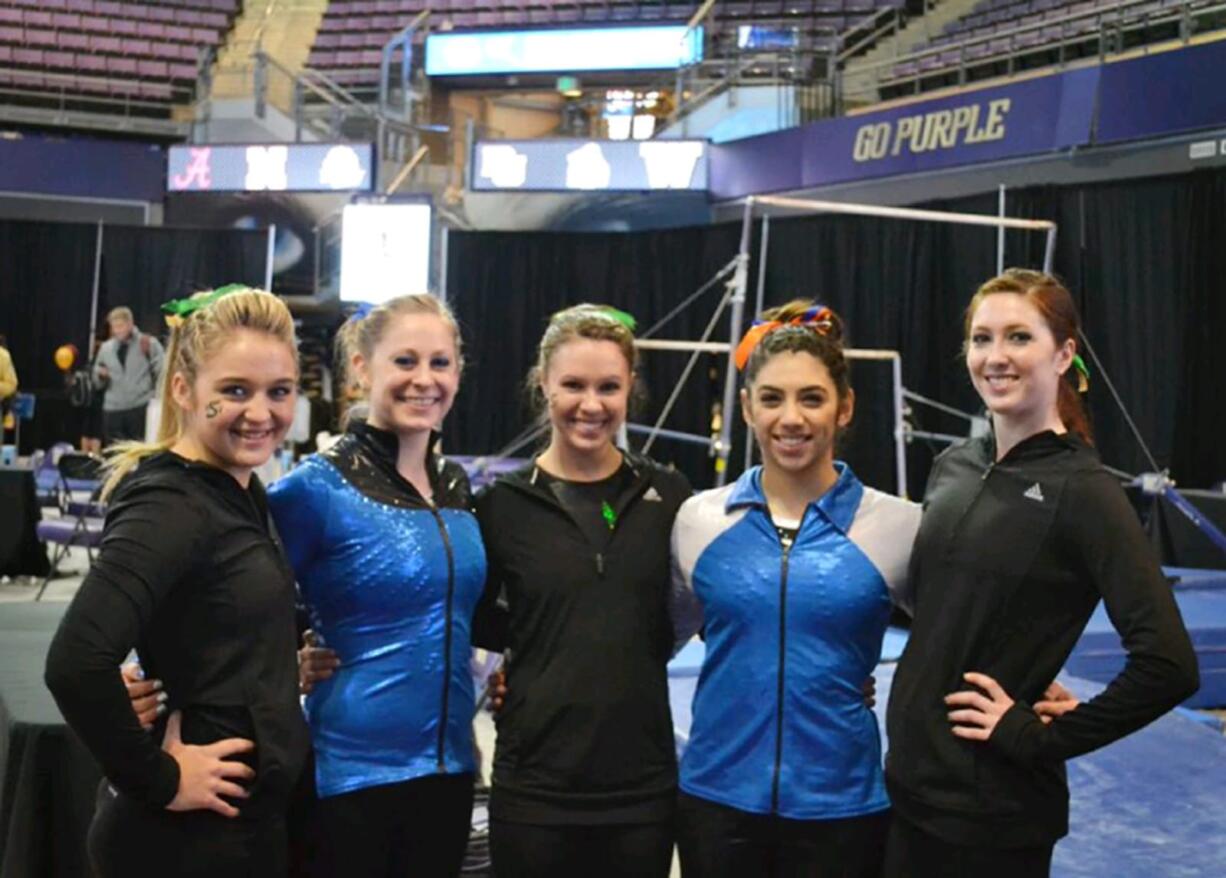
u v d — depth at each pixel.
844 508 2.22
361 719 2.17
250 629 1.92
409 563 2.19
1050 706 1.96
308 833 2.17
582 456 2.34
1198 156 7.30
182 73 13.25
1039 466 2.01
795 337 2.25
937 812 1.99
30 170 11.78
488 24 13.23
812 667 2.16
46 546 7.08
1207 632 4.91
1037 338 2.02
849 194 9.52
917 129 8.93
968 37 10.31
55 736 2.59
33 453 10.50
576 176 10.70
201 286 11.17
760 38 11.26
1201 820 3.04
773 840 2.17
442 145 12.98
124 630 1.80
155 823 1.88
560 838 2.20
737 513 2.27
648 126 12.60
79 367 11.70
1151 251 7.64
